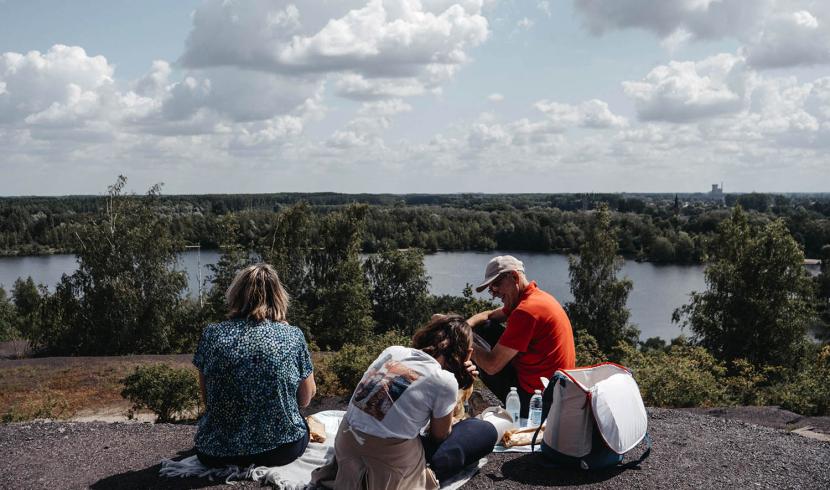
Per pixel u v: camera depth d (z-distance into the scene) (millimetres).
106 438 5238
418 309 49188
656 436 5168
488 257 109000
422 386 3418
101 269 33844
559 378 4105
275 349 3910
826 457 4641
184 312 36625
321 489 3680
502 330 5766
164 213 36156
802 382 13250
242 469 3959
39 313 35812
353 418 3449
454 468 3846
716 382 13547
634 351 17203
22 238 118938
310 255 44250
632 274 88750
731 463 4465
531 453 4418
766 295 30703
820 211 164875
